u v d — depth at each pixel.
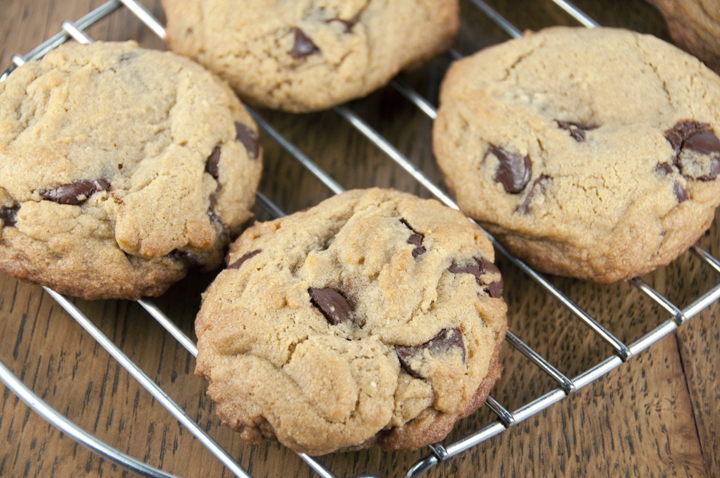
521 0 0.52
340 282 0.44
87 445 0.44
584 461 0.46
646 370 0.47
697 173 0.46
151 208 0.45
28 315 0.47
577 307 0.47
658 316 0.48
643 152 0.46
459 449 0.45
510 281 0.49
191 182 0.46
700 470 0.46
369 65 0.49
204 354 0.44
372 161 0.50
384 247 0.45
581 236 0.46
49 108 0.46
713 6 0.48
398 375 0.44
